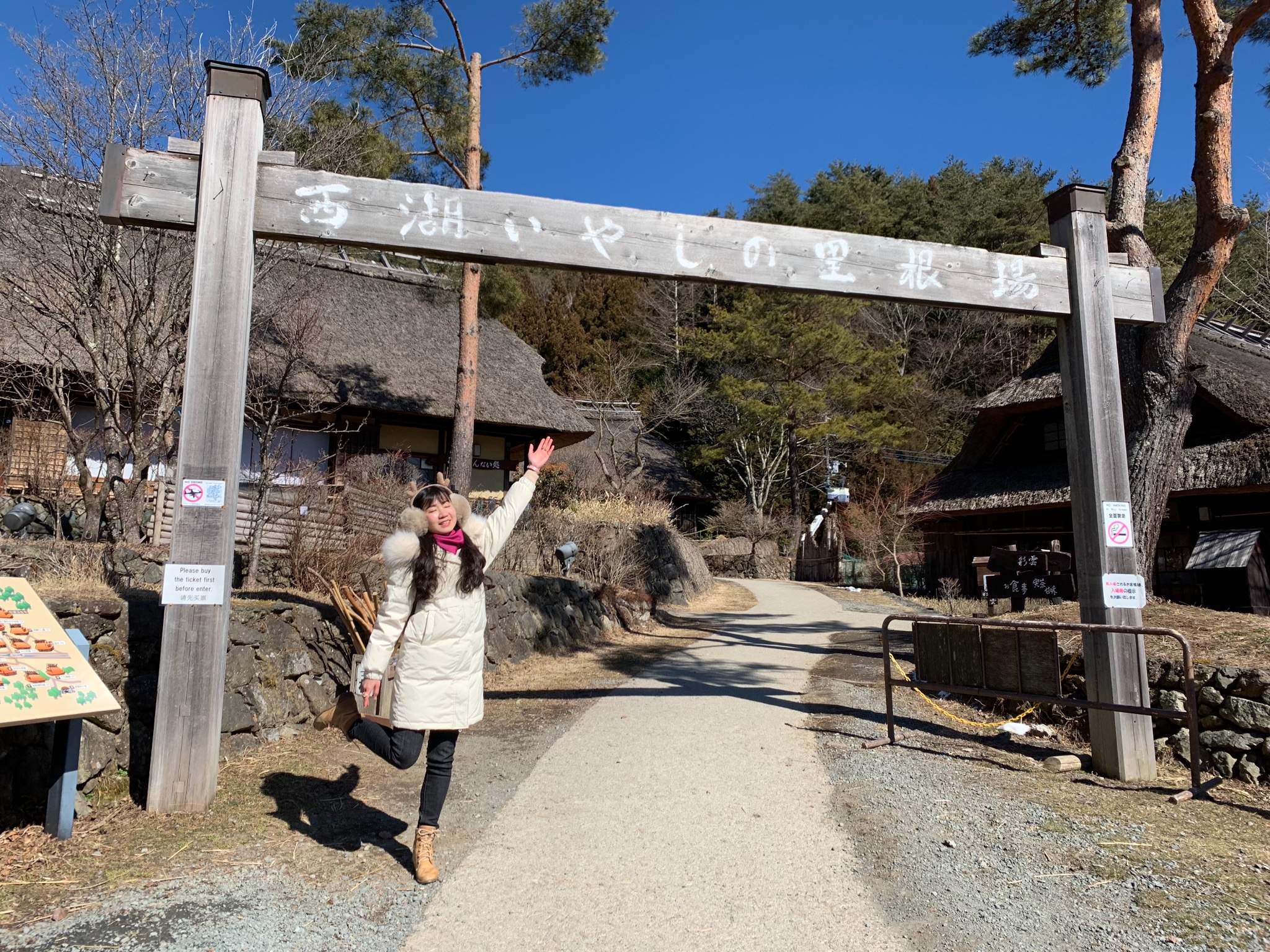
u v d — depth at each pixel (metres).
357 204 4.78
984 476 19.14
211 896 3.12
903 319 37.19
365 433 16.45
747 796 4.48
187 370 4.31
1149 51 8.24
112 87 7.72
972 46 11.28
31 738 3.78
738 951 2.77
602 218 5.21
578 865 3.53
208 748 4.07
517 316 36.69
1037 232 31.78
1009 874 3.45
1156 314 5.83
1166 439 7.65
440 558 3.38
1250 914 3.03
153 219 4.47
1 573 5.36
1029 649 5.28
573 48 12.43
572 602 11.33
